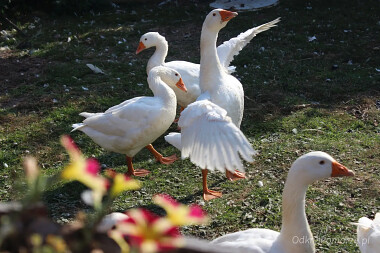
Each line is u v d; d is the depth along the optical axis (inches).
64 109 262.2
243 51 329.7
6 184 199.2
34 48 348.5
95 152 225.9
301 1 415.8
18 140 233.9
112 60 327.0
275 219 174.6
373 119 243.9
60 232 58.1
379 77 286.5
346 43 336.8
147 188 197.5
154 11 420.5
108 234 60.7
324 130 236.4
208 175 205.6
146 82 294.0
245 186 196.5
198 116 163.5
